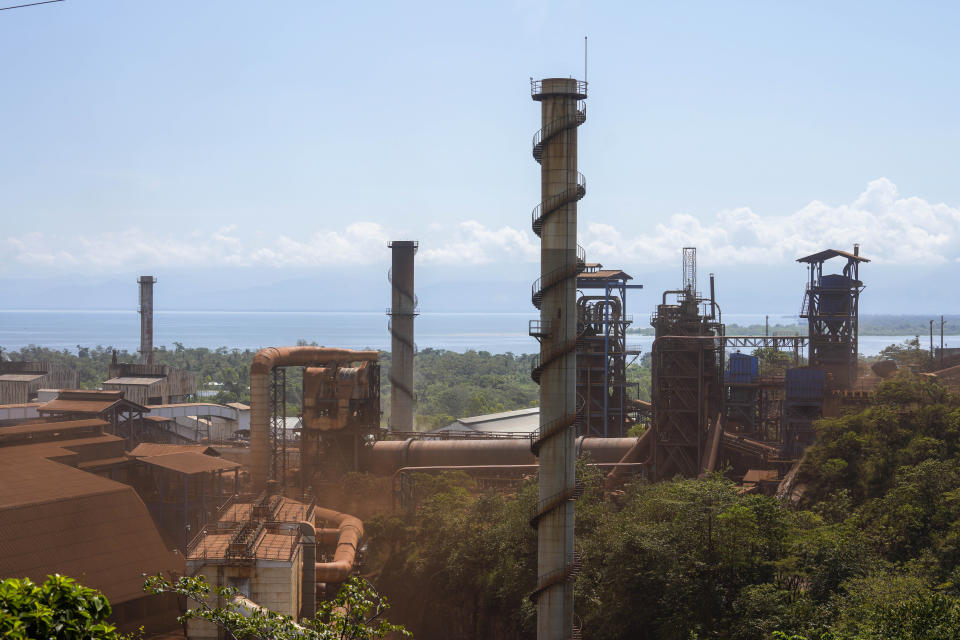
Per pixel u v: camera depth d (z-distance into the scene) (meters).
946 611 43.56
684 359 106.75
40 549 70.12
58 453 96.25
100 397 136.25
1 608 19.81
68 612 20.42
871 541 64.62
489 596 77.69
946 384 109.81
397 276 139.88
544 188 62.84
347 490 105.88
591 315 125.31
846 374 112.62
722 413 106.81
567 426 63.09
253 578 62.19
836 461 81.69
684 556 63.38
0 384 182.25
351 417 110.88
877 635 44.34
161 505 96.69
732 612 59.59
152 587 30.92
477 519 83.94
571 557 63.88
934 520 64.00
